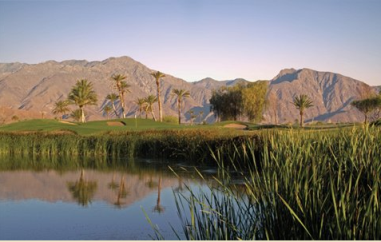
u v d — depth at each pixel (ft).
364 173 24.09
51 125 213.25
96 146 131.23
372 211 20.67
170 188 67.56
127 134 138.10
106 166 101.24
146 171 89.40
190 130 126.62
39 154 137.28
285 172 24.12
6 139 143.02
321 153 25.46
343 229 20.24
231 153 76.54
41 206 56.90
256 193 25.72
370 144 26.55
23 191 68.54
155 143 117.91
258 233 24.86
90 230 43.83
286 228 22.85
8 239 41.42
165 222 45.75
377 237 19.83
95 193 65.98
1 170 96.53
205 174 76.95
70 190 69.15
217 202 26.78
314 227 21.58
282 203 23.45
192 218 25.38
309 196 22.21
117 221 47.65
